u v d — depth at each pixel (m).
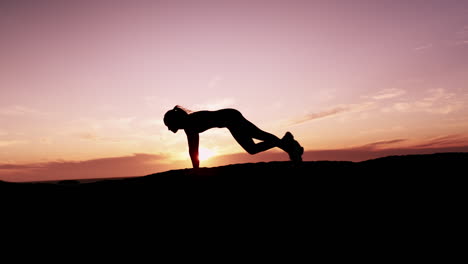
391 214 2.54
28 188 3.08
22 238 2.40
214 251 2.32
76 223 2.57
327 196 2.77
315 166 3.39
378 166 3.29
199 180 3.10
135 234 2.48
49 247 2.36
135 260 2.24
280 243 2.35
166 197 2.84
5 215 2.61
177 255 2.30
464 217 2.41
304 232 2.43
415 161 3.36
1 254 2.26
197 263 2.22
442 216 2.46
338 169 3.25
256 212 2.62
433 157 3.46
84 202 2.82
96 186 3.13
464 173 2.96
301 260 2.19
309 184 2.95
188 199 2.80
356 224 2.47
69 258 2.24
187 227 2.52
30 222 2.56
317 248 2.30
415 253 2.20
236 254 2.28
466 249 2.17
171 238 2.44
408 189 2.80
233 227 2.50
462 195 2.64
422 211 2.54
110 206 2.76
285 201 2.73
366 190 2.83
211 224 2.54
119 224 2.57
